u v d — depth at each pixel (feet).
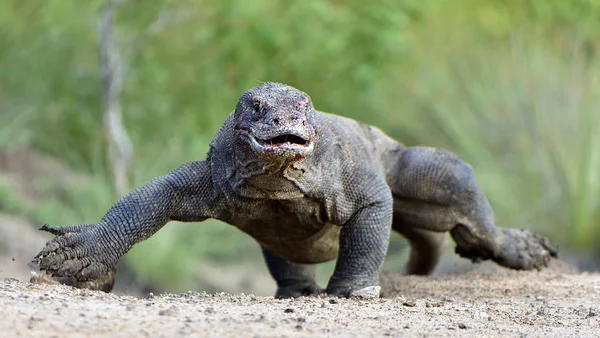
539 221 100.63
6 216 101.55
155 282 96.89
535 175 102.47
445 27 122.62
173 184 49.60
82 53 127.13
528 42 115.44
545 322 43.70
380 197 51.98
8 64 129.90
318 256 56.24
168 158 115.14
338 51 113.39
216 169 49.90
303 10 112.78
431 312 44.78
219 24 111.96
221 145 49.90
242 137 47.29
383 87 119.44
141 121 119.96
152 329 34.50
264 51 112.57
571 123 103.96
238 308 41.34
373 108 119.14
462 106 112.78
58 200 111.75
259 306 42.75
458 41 120.37
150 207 49.08
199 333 34.42
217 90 117.60
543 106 106.32
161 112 120.26
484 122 109.40
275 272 61.41
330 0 117.91
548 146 103.24
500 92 109.60
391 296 56.90
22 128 126.21
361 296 50.16
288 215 51.44
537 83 108.47
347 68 115.96
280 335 35.19
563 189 100.94
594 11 116.47
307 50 113.60
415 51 120.06
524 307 48.88
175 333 34.09
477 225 62.18
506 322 43.19
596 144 100.78
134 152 115.14
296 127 45.06
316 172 49.78
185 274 97.86
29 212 104.53
